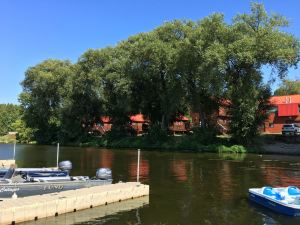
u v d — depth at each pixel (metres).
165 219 18.14
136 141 77.75
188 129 92.75
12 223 16.62
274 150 61.88
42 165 41.06
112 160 46.91
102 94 82.69
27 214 17.14
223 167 39.38
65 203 18.67
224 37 63.06
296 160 47.62
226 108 69.81
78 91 84.44
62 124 90.75
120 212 19.23
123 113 84.62
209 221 17.92
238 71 64.25
